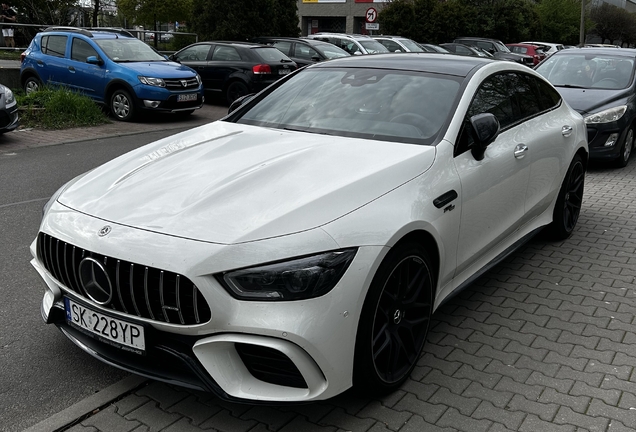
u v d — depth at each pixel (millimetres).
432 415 2965
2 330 3771
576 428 2873
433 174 3336
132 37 13664
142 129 11578
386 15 32219
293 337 2533
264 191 2934
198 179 3143
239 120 4293
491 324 3961
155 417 2932
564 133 5109
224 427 2863
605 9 62406
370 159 3285
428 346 3662
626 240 5676
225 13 26391
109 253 2717
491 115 3641
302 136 3738
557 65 9914
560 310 4184
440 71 4164
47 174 7793
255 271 2551
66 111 11797
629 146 9070
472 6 37812
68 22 30234
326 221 2742
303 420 2918
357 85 4207
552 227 5461
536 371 3387
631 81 9188
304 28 46125
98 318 2852
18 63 19438
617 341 3754
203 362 2627
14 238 5414
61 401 3084
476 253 3842
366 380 2904
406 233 2955
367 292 2766
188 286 2600
